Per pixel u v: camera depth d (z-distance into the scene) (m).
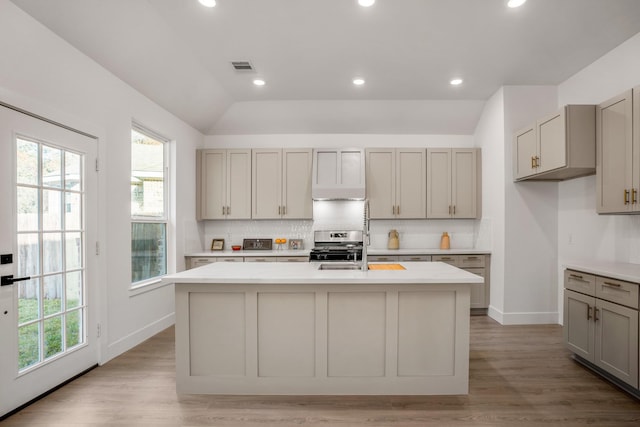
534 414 2.12
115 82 3.00
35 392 2.24
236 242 4.98
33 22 2.20
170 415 2.12
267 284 2.34
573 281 2.82
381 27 2.74
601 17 2.61
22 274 2.16
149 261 3.75
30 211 2.22
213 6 2.46
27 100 2.14
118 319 3.05
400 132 4.92
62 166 2.46
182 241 4.29
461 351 2.32
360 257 4.28
